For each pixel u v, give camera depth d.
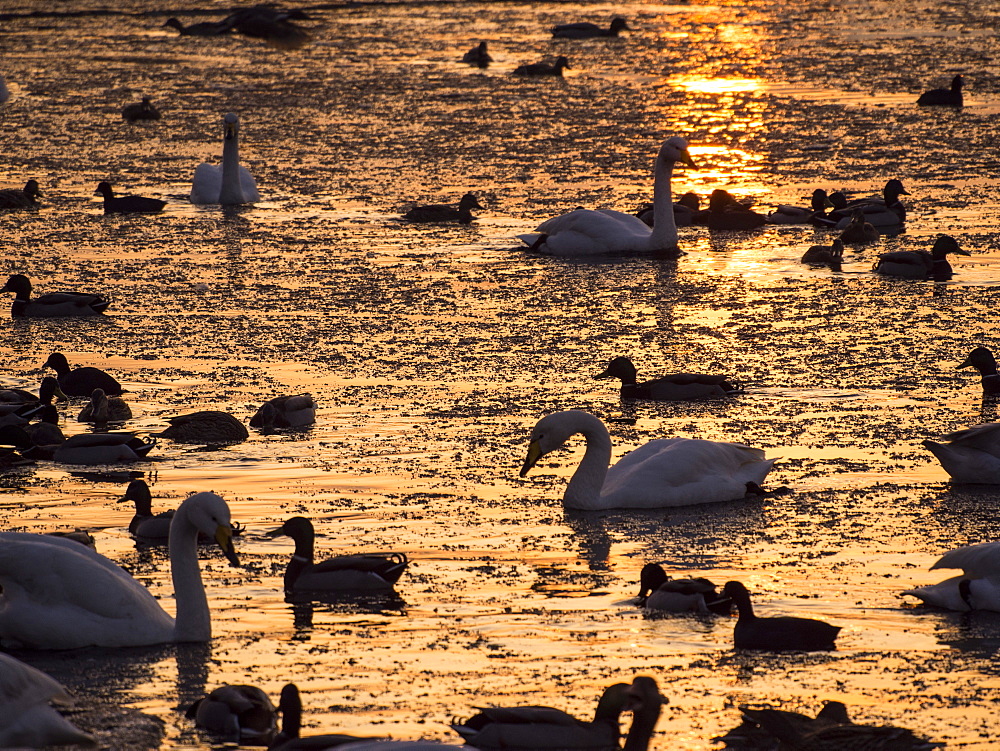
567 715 10.75
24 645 13.06
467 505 17.16
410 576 14.79
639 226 34.56
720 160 45.62
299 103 58.66
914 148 46.88
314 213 38.66
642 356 24.22
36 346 25.34
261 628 13.43
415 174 43.81
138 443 19.08
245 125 53.69
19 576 13.12
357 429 20.23
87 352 24.81
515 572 14.91
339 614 13.76
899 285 29.94
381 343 25.20
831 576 14.69
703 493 17.34
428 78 65.81
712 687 11.84
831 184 41.41
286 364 23.80
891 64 67.81
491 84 63.72
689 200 39.22
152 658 12.72
